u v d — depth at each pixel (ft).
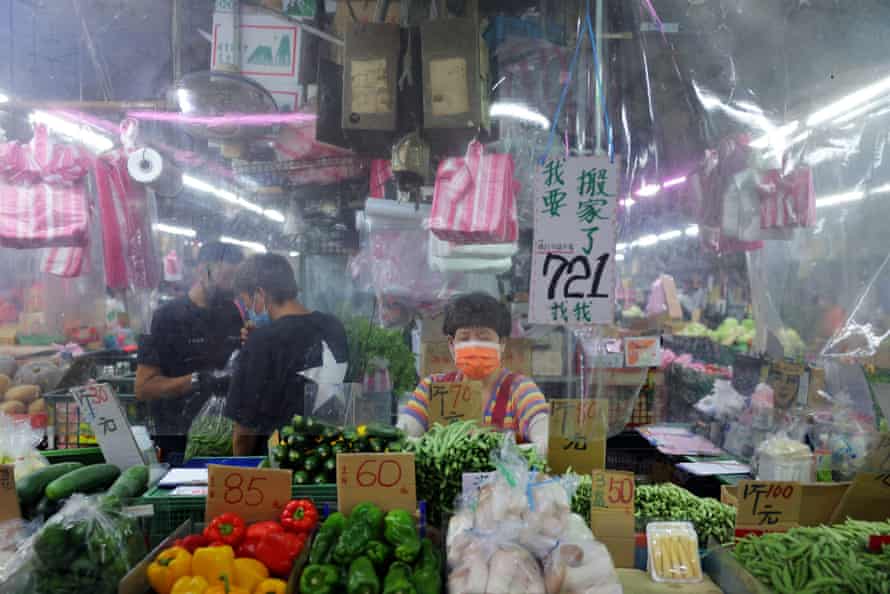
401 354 10.51
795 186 10.05
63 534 5.98
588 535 6.27
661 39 9.73
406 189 9.80
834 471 9.52
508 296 10.39
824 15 9.81
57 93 10.14
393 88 8.28
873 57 9.90
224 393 10.19
